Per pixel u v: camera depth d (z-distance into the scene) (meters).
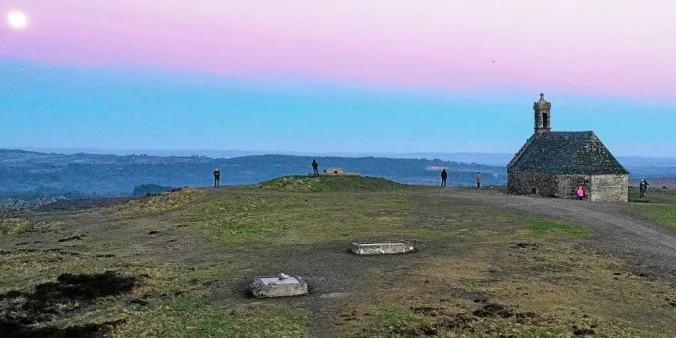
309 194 68.88
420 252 40.41
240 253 41.25
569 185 70.81
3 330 26.67
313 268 36.06
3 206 119.56
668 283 33.47
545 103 84.19
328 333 25.12
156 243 46.12
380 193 71.38
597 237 45.41
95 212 67.06
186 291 32.09
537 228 48.62
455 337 24.58
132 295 31.83
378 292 30.77
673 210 57.66
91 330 26.17
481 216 54.47
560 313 27.80
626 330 25.78
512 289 31.58
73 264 38.91
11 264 39.47
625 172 71.19
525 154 81.44
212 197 65.50
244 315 27.53
